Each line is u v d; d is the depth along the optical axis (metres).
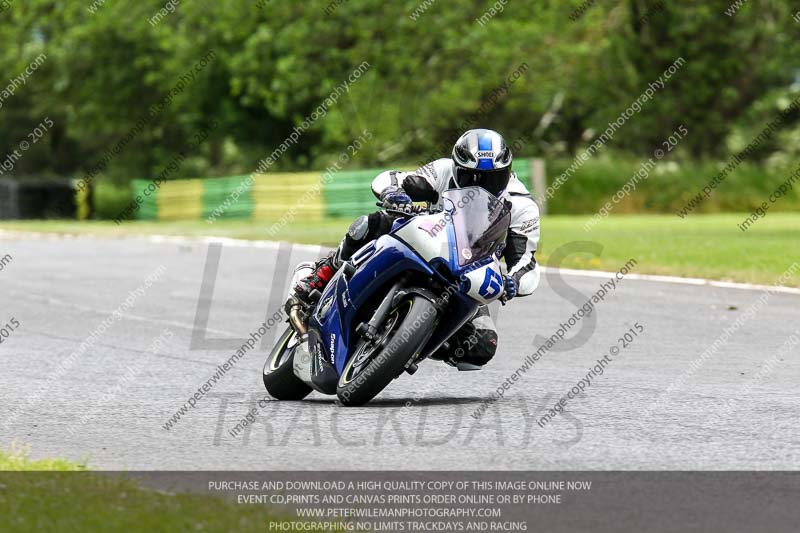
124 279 59.47
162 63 157.75
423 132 144.25
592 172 141.00
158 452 21.84
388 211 25.17
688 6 156.00
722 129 167.88
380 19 141.38
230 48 151.00
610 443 22.05
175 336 40.12
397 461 20.67
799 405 26.16
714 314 43.06
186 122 162.12
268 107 143.25
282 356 28.00
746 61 162.75
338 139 141.62
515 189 26.52
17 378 31.50
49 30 171.50
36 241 88.88
